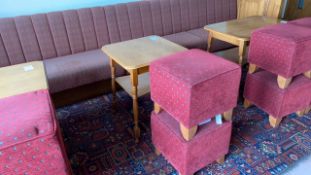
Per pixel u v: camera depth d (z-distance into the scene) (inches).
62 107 86.9
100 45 99.6
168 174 58.7
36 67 61.5
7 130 34.6
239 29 86.7
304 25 74.3
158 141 60.4
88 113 83.1
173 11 112.3
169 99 50.4
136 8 104.0
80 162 63.0
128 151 66.2
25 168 36.2
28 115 37.8
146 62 62.5
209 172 58.7
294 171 58.4
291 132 70.7
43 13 89.4
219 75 46.9
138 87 73.0
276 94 68.3
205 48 107.2
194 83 43.9
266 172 58.2
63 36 92.3
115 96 83.9
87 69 82.3
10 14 91.0
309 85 70.4
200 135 51.6
